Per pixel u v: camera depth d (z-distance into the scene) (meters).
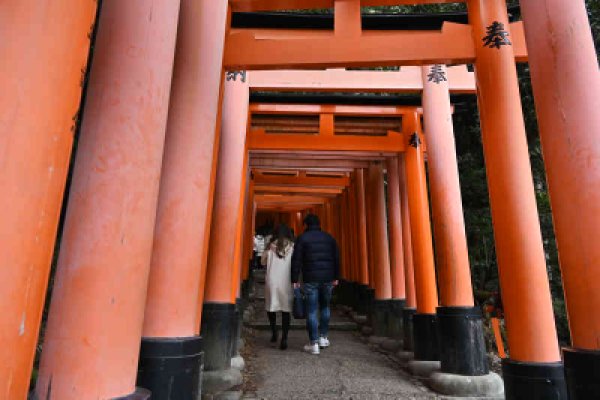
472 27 3.27
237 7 3.53
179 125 2.27
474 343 3.70
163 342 1.93
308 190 9.75
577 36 1.98
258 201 11.69
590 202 1.82
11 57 0.95
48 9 1.01
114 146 1.40
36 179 0.94
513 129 2.87
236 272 5.18
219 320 3.61
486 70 3.07
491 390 3.48
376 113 5.68
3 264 0.88
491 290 6.67
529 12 2.16
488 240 6.91
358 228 8.02
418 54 3.25
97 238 1.34
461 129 7.37
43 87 0.97
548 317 2.56
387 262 6.46
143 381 1.87
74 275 1.31
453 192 4.11
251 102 5.66
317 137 5.77
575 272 1.84
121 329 1.34
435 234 4.12
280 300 5.24
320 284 5.12
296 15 4.16
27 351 0.92
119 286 1.35
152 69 1.52
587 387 1.69
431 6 7.35
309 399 3.32
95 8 1.16
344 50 3.33
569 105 1.92
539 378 2.39
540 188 6.95
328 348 5.37
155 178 1.51
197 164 2.27
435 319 4.39
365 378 3.98
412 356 4.69
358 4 3.42
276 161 7.21
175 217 2.15
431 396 3.46
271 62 3.36
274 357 4.74
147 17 1.54
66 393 1.24
